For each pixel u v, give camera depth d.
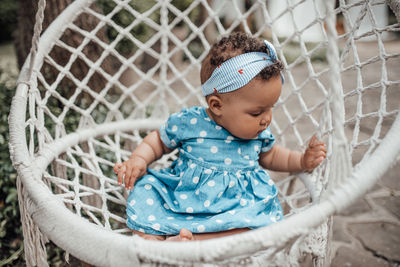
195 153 1.36
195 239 1.15
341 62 1.38
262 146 1.45
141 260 0.82
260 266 0.87
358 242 1.92
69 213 0.94
